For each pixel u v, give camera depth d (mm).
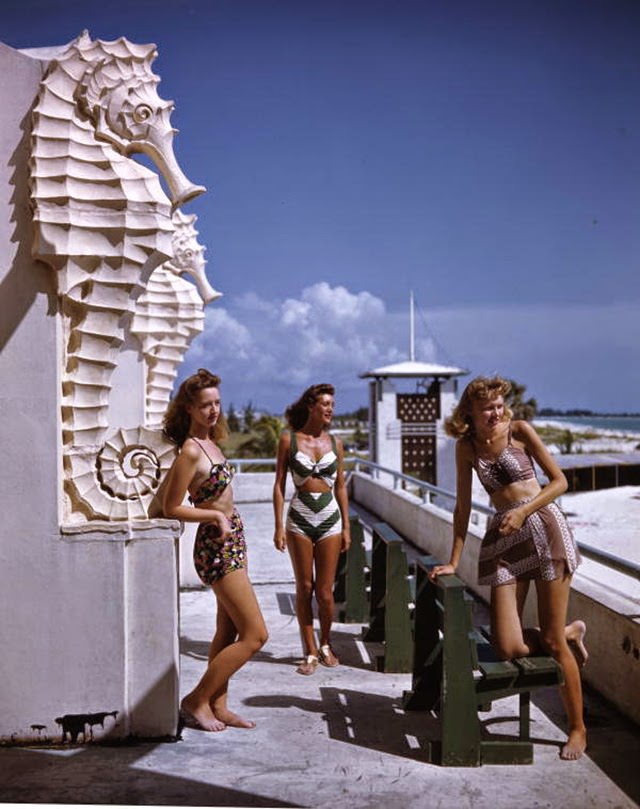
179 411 3924
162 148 3982
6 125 3732
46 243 3701
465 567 7211
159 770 3553
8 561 3797
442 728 3607
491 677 3523
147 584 3852
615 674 4254
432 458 21844
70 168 3723
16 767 3590
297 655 5309
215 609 6391
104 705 3828
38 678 3811
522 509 3629
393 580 4973
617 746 3799
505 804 3238
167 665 3861
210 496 3877
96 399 3875
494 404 3711
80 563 3803
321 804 3248
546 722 4113
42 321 3785
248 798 3293
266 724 4094
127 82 3889
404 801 3266
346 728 4043
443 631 3607
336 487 5211
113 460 3873
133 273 3816
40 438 3793
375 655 5305
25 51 3971
